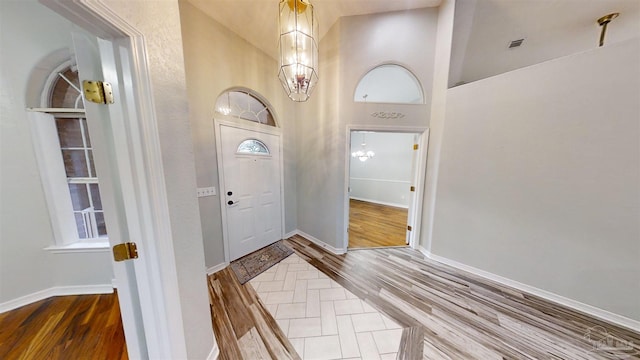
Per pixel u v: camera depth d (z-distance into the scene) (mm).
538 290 1816
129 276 890
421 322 1546
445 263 2375
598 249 1557
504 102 1858
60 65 1663
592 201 1553
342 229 2621
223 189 2258
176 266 958
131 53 728
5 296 1626
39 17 1543
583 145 1551
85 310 1642
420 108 2451
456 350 1323
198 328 1136
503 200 1940
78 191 1869
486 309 1674
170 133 923
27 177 1655
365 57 2346
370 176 5961
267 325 1524
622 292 1493
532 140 1751
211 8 1920
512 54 2529
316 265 2352
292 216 3213
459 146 2162
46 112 1686
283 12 1461
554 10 2029
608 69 1422
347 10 2215
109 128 791
